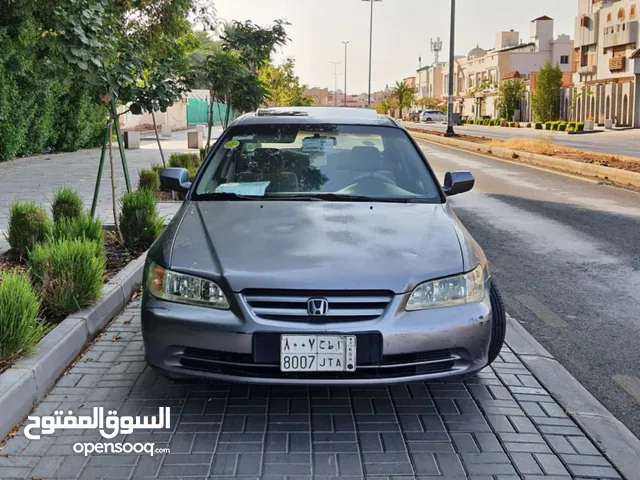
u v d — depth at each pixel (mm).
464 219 10188
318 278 3570
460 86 93875
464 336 3666
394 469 3283
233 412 3855
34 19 9695
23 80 18281
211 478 3199
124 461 3348
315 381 3568
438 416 3822
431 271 3707
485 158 21656
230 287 3594
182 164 14047
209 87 15234
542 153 20688
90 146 25016
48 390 4086
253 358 3545
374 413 3854
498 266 7355
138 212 7320
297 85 42250
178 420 3760
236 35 15875
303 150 5195
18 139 18453
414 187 4953
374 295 3596
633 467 3316
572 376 4398
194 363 3705
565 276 6930
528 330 5395
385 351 3543
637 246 8219
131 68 8016
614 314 5758
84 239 6000
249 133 5355
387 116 5902
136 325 5250
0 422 3502
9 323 3975
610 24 48000
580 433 3648
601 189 13414
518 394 4102
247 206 4535
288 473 3246
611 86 46844
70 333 4512
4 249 7215
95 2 7000
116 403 3953
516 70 76625
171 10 11336
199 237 4047
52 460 3354
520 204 11570
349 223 4219
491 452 3447
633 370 4641
